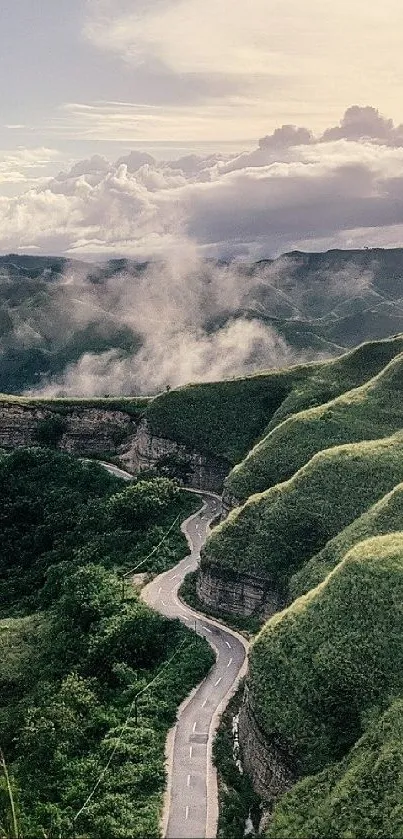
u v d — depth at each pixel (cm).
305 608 6206
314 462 9131
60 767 5603
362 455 9125
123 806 4991
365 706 5234
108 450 14325
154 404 13625
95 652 6962
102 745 5675
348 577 6212
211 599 8050
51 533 10969
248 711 5672
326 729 5175
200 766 5403
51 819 5066
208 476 12444
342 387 13112
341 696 5331
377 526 7438
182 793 5103
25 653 7631
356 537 7400
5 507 11762
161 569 9038
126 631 7112
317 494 8588
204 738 5738
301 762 5031
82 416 14600
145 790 5156
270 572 7769
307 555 7925
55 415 14662
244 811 4975
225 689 6400
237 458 12212
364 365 13688
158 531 10025
